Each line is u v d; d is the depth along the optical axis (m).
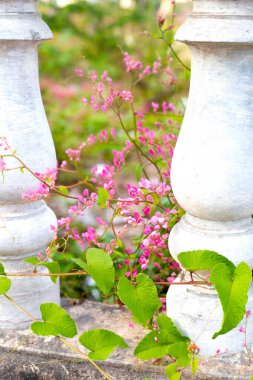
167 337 1.82
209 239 1.81
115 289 2.01
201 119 1.78
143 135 2.22
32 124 1.88
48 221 1.94
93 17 4.80
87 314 2.00
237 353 1.85
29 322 1.94
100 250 1.78
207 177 1.78
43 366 1.88
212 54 1.75
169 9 3.96
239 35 1.71
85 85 3.75
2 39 1.82
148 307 1.76
